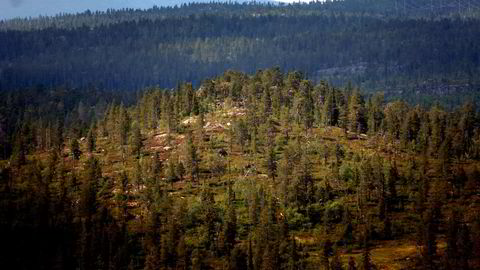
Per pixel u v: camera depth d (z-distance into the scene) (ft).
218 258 472.03
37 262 480.23
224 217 515.91
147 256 457.27
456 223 485.56
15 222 516.73
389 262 460.14
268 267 427.33
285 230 483.10
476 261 431.43
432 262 443.32
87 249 473.26
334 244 485.56
